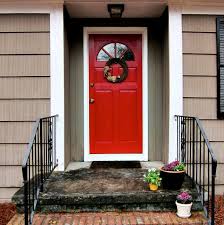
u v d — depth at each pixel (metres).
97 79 4.25
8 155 3.59
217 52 3.64
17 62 3.58
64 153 3.62
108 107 4.26
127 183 3.12
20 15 3.57
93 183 3.13
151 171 2.96
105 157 4.25
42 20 3.57
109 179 3.27
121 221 2.62
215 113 3.66
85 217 2.71
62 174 3.47
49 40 3.58
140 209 2.83
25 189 2.40
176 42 3.62
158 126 4.22
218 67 3.64
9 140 3.58
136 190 2.90
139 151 4.27
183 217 2.67
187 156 3.62
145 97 4.21
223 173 3.66
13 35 3.57
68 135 4.00
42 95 3.58
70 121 4.19
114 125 4.26
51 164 3.36
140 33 4.24
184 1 3.57
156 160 4.22
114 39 4.25
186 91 3.64
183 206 2.67
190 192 2.85
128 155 4.26
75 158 4.22
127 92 4.26
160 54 4.18
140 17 4.11
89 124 4.25
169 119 3.65
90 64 4.24
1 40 3.57
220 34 3.66
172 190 2.89
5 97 3.58
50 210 2.81
